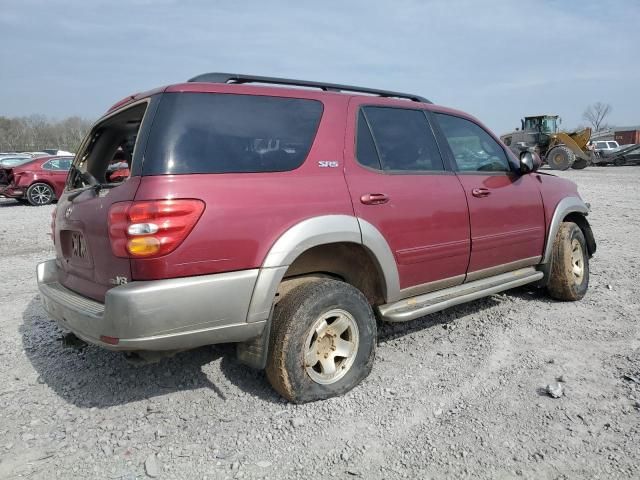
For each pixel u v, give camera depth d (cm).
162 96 273
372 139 346
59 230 333
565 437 271
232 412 300
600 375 339
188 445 269
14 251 801
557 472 244
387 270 335
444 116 411
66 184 374
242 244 269
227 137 280
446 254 375
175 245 250
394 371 351
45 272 358
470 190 395
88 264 291
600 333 412
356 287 349
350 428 283
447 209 372
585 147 2806
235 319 271
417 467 250
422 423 287
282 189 288
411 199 348
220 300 263
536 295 522
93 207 279
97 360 375
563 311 469
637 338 399
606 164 3312
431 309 361
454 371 350
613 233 877
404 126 373
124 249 248
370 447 266
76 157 374
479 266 409
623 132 6250
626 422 283
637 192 1557
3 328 445
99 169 399
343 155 325
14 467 253
